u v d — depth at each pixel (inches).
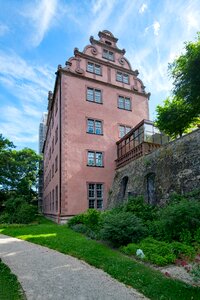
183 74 518.9
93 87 957.2
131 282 215.0
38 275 245.6
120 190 818.2
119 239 359.9
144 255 293.7
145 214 474.3
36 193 1833.2
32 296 190.5
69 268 270.1
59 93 903.7
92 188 867.4
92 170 876.0
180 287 196.4
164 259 270.5
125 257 303.7
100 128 938.1
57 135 924.6
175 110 695.7
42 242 434.3
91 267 273.3
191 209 346.9
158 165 614.9
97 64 994.7
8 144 1475.1
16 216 898.1
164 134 764.0
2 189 1517.0
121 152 907.4
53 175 1038.4
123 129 987.9
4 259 320.2
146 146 709.9
